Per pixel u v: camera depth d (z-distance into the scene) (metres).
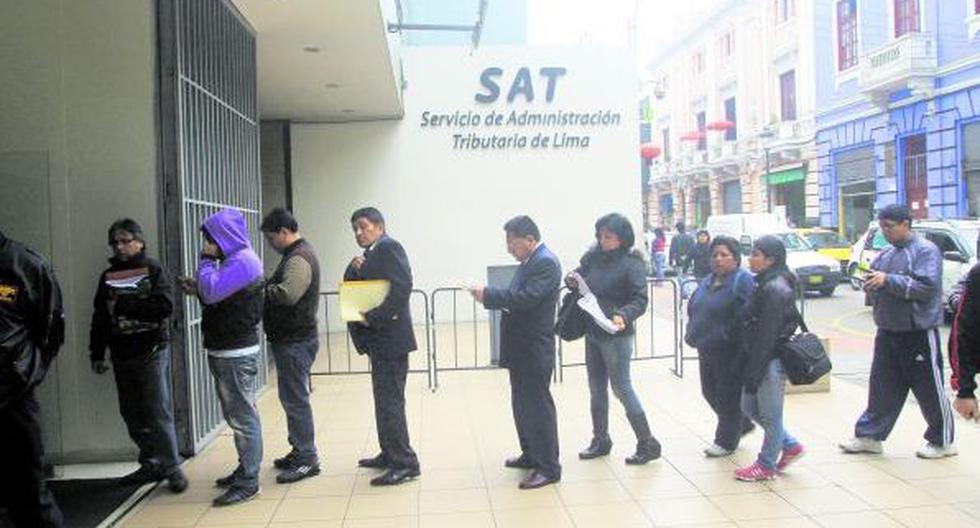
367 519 4.93
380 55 10.34
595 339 5.91
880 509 4.86
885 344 5.89
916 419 6.95
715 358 5.91
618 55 15.28
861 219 27.72
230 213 5.20
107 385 6.00
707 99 41.41
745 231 21.50
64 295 5.98
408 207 15.06
